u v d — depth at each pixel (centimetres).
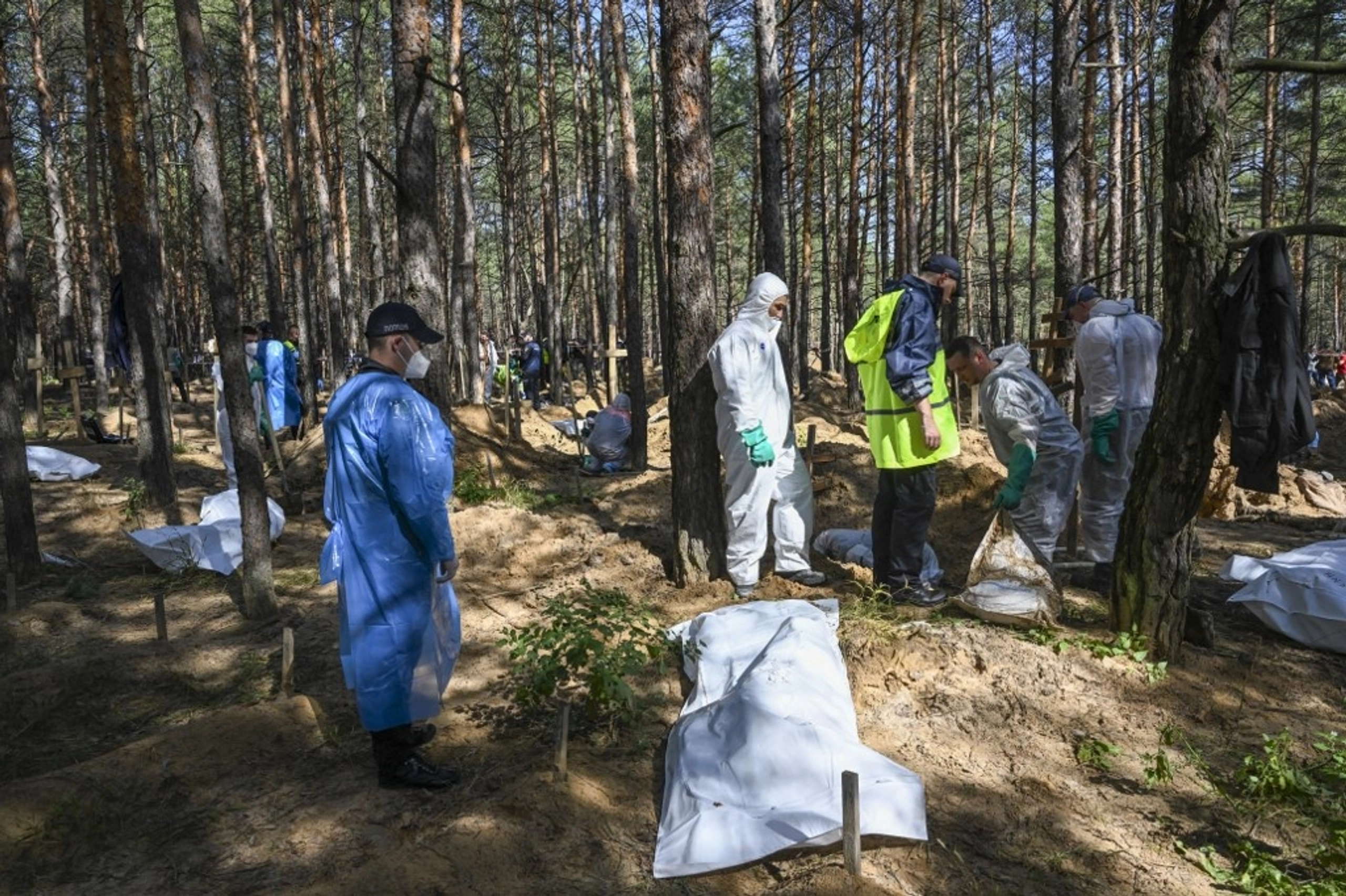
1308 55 1769
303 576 635
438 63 2016
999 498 473
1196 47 401
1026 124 2645
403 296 877
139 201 809
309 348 1677
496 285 4769
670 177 529
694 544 538
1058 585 484
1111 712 389
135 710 443
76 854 308
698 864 284
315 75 1870
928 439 474
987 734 372
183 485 1020
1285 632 457
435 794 335
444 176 2617
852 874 276
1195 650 439
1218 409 409
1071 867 298
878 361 493
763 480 498
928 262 491
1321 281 4175
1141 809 331
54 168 1844
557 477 976
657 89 1955
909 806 307
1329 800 331
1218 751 367
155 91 2800
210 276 532
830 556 603
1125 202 1697
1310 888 281
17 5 1802
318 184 1786
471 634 500
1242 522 814
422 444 329
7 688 452
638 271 1147
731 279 2753
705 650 407
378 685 329
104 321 2241
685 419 532
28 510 651
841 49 1845
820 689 355
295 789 347
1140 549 429
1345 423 1598
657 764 355
